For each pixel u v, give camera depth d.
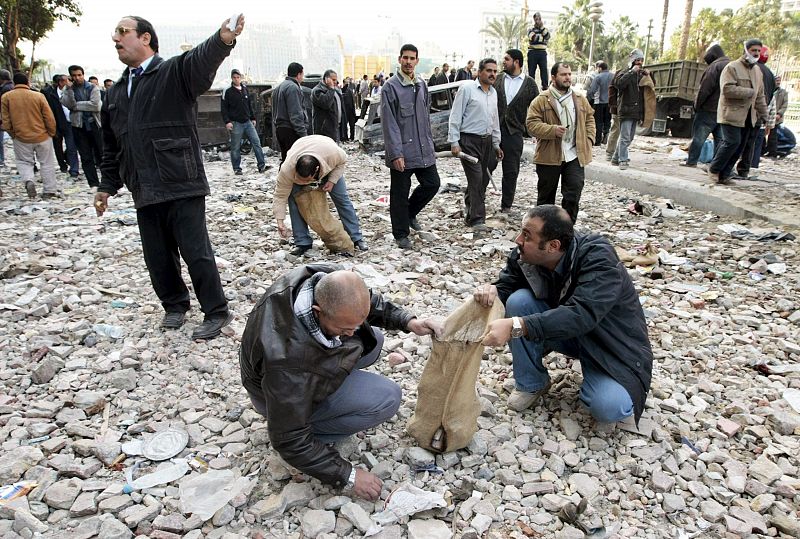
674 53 50.31
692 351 3.81
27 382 3.34
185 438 2.87
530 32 13.16
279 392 2.19
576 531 2.30
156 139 3.61
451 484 2.60
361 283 2.21
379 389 2.65
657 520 2.44
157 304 4.54
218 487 2.52
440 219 7.25
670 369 3.58
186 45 12.45
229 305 4.54
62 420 3.00
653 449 2.81
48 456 2.75
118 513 2.39
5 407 3.08
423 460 2.69
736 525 2.36
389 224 7.11
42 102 8.40
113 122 3.71
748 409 3.17
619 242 6.30
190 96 3.62
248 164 12.27
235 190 9.34
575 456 2.75
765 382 3.45
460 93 6.36
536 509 2.46
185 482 2.52
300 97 8.79
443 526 2.34
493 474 2.67
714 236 6.39
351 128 17.78
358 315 2.19
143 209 3.84
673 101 14.96
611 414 2.77
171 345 3.86
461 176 10.06
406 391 3.34
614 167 9.91
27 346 3.76
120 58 3.61
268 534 2.31
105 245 6.13
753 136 8.73
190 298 4.58
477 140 6.45
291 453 2.28
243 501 2.44
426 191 6.21
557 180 6.42
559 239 2.74
